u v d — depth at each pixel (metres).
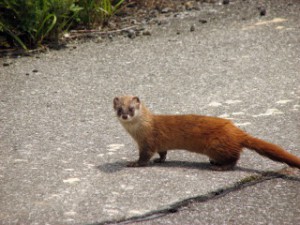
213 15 18.25
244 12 18.30
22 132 11.46
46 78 14.45
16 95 13.45
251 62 14.78
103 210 8.31
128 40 16.86
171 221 8.12
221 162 9.62
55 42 16.75
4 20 16.11
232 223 8.07
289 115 11.73
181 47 16.08
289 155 9.12
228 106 12.34
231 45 15.97
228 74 14.12
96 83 14.07
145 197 8.68
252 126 11.34
